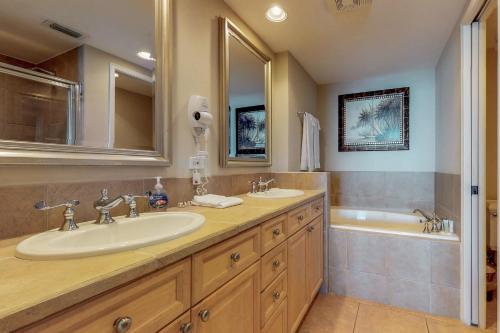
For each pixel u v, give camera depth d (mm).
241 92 2119
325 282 2416
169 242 789
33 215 905
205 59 1744
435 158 3086
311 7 1953
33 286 511
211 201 1449
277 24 2178
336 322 1966
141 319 649
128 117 1245
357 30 2262
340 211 3299
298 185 2500
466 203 1970
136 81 1284
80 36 1076
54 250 665
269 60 2508
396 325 1931
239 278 1061
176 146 1504
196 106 1591
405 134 3240
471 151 1956
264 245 1272
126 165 1214
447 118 2484
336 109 3623
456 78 2148
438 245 2068
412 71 3215
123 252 701
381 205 3379
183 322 777
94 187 1085
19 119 891
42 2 968
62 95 1013
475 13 1818
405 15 2041
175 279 755
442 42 2469
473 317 1931
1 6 872
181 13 1557
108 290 574
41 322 468
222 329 957
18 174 882
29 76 924
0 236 831
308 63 2955
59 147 985
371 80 3445
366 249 2297
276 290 1395
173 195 1460
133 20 1277
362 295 2303
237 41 2064
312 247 2035
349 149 3521
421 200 3189
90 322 543
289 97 2676
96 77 1124
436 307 2064
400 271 2180
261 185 2221
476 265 1932
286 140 2637
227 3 1934
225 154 1890
